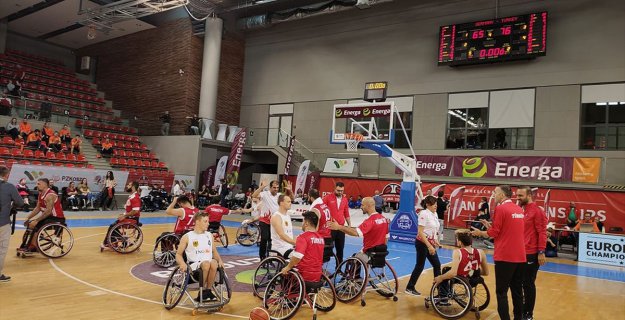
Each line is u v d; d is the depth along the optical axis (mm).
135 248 9984
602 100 17141
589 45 17469
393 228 14609
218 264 6020
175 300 5785
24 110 21500
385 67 22203
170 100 24969
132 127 25922
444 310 6488
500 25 18547
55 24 26578
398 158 14242
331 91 23812
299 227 17359
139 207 9961
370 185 20859
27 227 8789
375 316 6086
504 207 5438
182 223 8594
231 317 5625
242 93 27016
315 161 22906
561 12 18062
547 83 18125
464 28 19375
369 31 22844
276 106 25734
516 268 5523
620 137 16703
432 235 7191
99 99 27484
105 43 29094
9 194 6715
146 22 25797
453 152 19844
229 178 21531
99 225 14398
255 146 24625
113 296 6340
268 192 8516
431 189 19094
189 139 22984
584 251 12961
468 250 6238
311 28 24750
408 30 21703
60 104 24703
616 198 15547
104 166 21156
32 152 18891
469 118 19812
